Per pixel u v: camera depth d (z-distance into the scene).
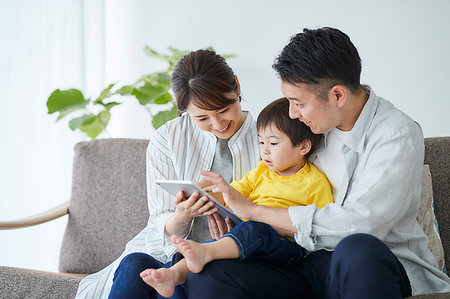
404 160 1.19
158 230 1.46
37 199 2.62
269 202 1.34
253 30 2.57
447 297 1.01
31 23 2.60
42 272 1.62
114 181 1.89
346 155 1.29
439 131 2.33
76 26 2.68
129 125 2.83
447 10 2.30
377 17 2.38
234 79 1.43
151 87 2.33
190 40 2.69
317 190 1.33
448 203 1.61
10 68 2.56
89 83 2.74
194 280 1.10
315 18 2.47
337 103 1.22
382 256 0.98
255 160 1.54
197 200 1.30
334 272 1.02
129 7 2.80
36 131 2.62
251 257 1.17
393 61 2.38
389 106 1.29
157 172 1.60
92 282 1.48
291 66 1.19
